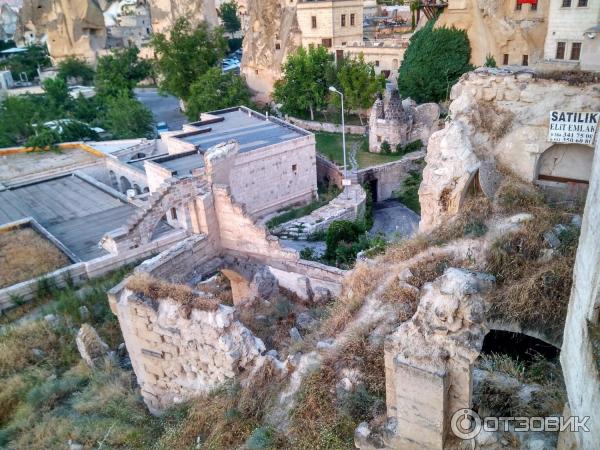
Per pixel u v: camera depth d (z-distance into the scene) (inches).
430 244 548.7
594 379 230.8
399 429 343.6
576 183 550.9
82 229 1181.7
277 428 428.5
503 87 564.7
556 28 1408.7
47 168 1700.3
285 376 468.1
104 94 2655.0
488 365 398.0
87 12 3646.7
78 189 1457.9
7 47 4264.3
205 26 2568.9
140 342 566.9
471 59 1808.6
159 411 589.6
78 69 3314.5
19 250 1051.9
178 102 3051.2
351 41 2352.4
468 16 1769.2
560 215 497.0
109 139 2231.8
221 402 482.3
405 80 1877.5
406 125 1627.7
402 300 481.4
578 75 526.3
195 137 1429.6
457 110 601.6
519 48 1646.2
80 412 595.5
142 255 951.6
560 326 405.1
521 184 556.1
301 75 1985.7
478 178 579.5
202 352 517.0
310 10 2290.8
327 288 729.6
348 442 383.2
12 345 745.0
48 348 749.9
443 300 323.9
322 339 500.1
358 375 420.8
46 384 652.1
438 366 311.9
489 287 357.4
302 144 1365.7
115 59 2920.8
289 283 775.1
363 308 511.2
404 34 2773.1
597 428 226.7
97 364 684.7
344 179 1391.5
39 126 2027.6
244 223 777.6
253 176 1294.3
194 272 764.6
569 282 414.3
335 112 2084.2
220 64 2640.3
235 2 4594.0
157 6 3329.2
